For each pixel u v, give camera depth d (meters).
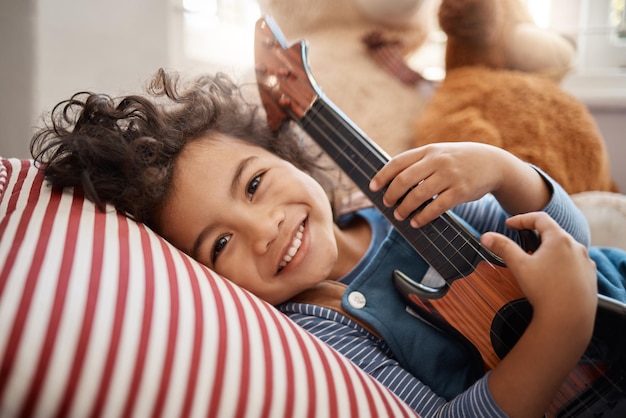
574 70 1.09
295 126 0.85
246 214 0.59
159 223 0.62
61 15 0.97
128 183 0.57
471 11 0.98
